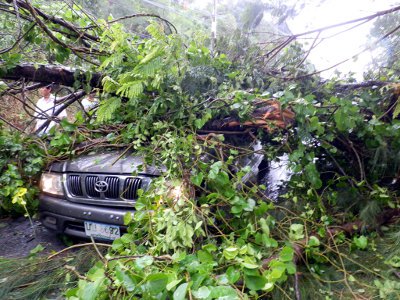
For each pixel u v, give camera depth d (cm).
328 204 300
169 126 304
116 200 283
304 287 214
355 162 326
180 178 254
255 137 323
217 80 332
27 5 319
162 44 284
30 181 367
